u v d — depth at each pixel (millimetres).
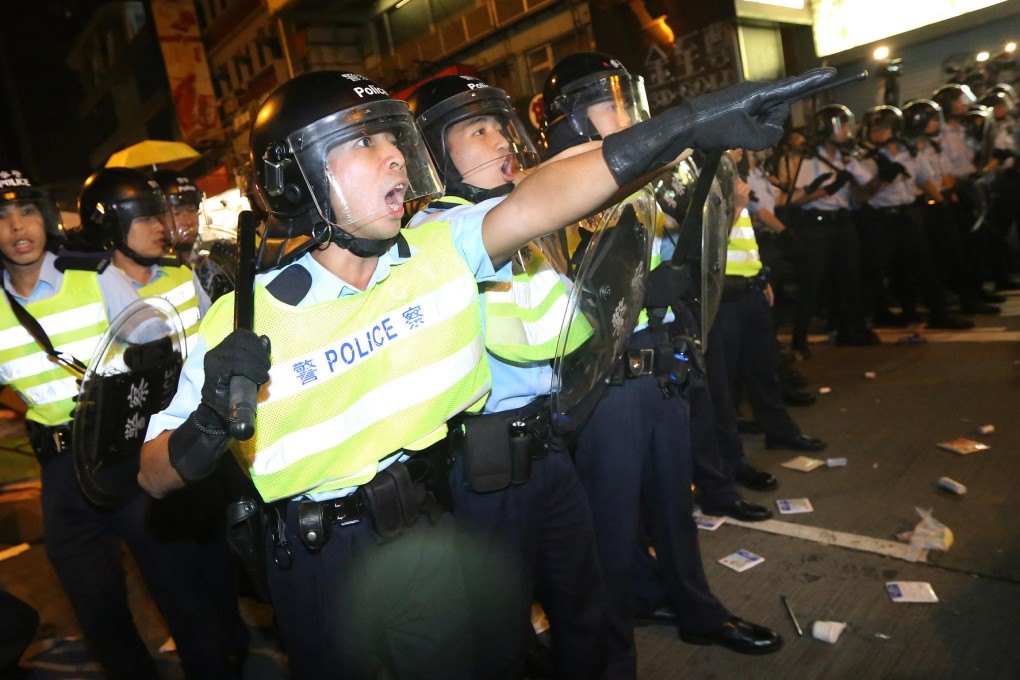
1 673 2508
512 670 1820
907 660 2158
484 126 1912
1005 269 6543
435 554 1504
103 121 20172
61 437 2227
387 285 1403
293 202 1341
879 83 8859
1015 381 4199
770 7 8398
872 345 5539
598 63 2139
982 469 3242
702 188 2014
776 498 3316
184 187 3033
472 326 1493
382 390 1398
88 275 2355
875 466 3465
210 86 18156
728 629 2324
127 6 18031
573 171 1198
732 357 3533
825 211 5340
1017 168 6262
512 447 1716
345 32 13047
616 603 2107
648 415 2145
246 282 1286
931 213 5969
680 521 2275
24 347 2232
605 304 1757
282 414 1325
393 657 1559
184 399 1314
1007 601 2342
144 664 2344
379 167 1326
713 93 1105
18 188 2213
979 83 7945
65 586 2234
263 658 2738
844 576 2619
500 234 1366
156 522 2145
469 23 10656
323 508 1403
